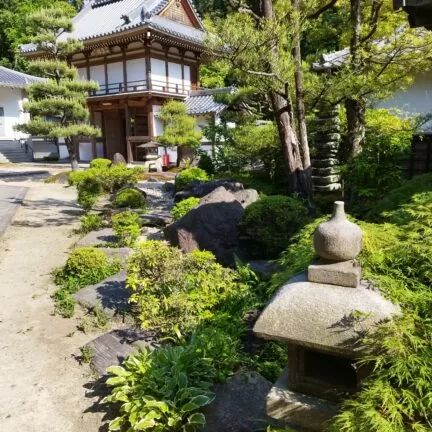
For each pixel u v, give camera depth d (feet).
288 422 6.08
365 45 24.14
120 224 22.65
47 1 105.40
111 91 71.87
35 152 80.02
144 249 13.08
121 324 13.61
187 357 9.70
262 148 33.09
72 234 25.82
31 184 47.85
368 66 23.15
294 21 19.49
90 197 28.99
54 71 46.68
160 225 26.25
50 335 13.07
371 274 5.81
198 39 70.08
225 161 38.86
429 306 5.41
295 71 22.26
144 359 10.03
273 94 24.38
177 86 72.95
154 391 8.96
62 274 17.83
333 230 5.46
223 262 18.11
